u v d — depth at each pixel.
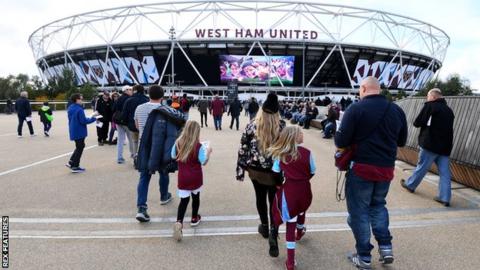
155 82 74.38
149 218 5.14
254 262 3.91
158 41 68.06
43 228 4.86
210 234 4.69
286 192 3.81
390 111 3.70
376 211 3.89
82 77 80.75
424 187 7.12
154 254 4.09
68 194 6.47
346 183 3.92
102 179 7.61
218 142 13.85
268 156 4.16
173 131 5.18
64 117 27.30
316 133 18.55
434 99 6.00
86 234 4.67
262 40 66.88
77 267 3.76
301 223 4.34
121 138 9.37
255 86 72.38
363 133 3.67
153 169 5.04
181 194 4.59
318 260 3.96
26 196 6.33
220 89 72.38
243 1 66.50
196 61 71.69
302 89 69.25
